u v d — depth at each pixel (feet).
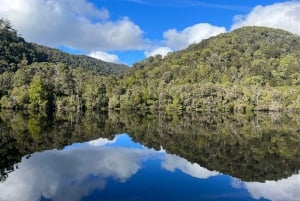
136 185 86.74
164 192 81.05
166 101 441.27
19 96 356.59
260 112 449.89
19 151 128.98
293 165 116.98
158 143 161.68
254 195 81.30
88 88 437.99
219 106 447.01
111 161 116.67
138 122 272.72
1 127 198.29
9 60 636.89
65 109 379.76
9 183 86.69
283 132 221.66
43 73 531.91
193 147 151.43
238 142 171.12
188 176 97.14
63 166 107.14
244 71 627.05
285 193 84.28
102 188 83.51
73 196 76.69
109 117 314.55
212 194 80.74
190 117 346.33
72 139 165.17
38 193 78.74
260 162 121.19
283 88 517.96
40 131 187.32
